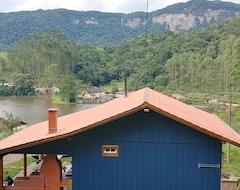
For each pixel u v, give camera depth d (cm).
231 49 9600
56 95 10125
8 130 3700
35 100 9475
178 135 1218
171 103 1600
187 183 1220
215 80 9225
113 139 1237
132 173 1236
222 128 1513
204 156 1213
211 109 6306
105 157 1244
